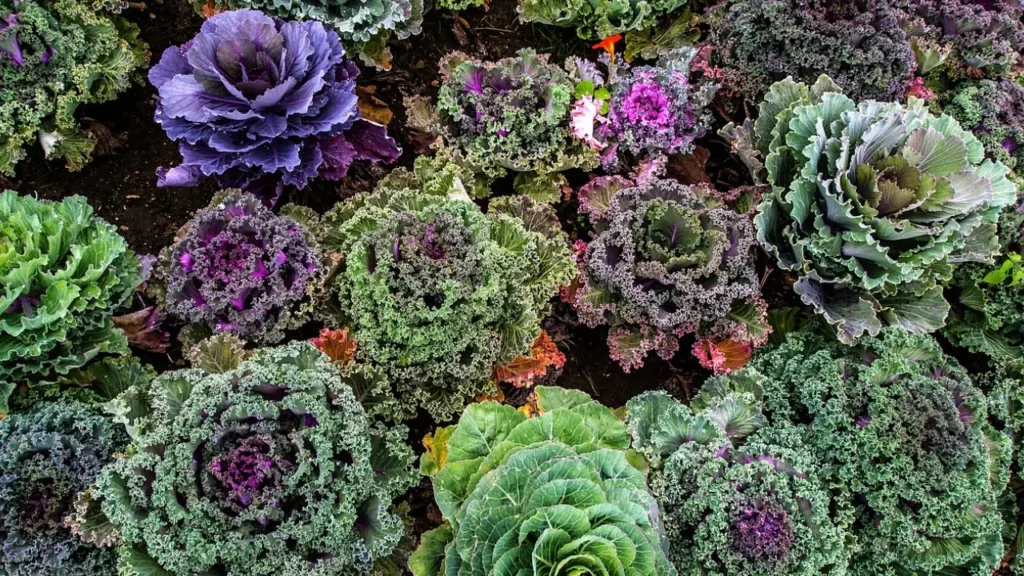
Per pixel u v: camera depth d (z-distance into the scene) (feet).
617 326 3.18
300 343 2.64
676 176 3.64
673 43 3.80
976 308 3.31
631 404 2.93
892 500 2.63
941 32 3.68
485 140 3.33
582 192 3.35
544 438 2.46
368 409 2.78
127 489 2.32
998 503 3.09
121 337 2.73
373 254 2.76
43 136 3.08
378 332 2.72
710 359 3.14
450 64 3.48
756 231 3.20
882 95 3.40
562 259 3.06
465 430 2.55
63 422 2.51
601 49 3.91
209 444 2.38
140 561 2.28
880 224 2.89
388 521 2.47
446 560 2.26
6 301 2.37
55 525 2.38
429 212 2.81
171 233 3.30
